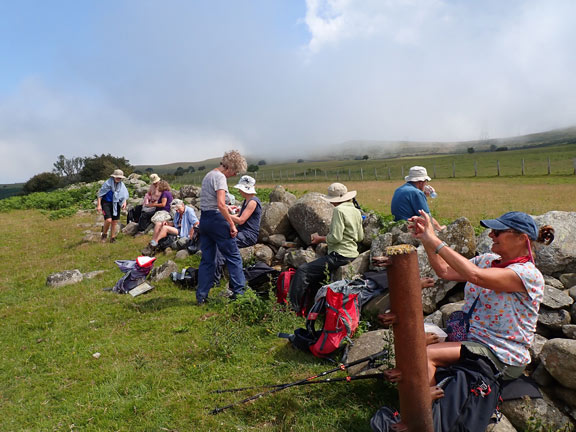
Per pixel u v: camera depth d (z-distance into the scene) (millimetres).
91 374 4457
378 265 2795
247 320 5492
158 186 11945
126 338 5273
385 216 7215
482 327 3217
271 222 8086
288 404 3654
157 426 3533
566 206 16391
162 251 9703
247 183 6949
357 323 4480
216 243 6195
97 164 57969
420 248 5152
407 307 2721
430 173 70438
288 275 5949
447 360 3158
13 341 5441
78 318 6059
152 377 4281
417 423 2756
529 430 3098
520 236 3117
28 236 13844
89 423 3652
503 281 2988
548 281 4441
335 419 3438
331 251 5816
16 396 4168
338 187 6203
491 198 20797
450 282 4746
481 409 2922
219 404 3762
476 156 106688
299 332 4641
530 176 41969
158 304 6332
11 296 7414
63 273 8008
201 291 6211
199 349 4793
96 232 12961
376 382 3826
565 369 3191
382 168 97188
